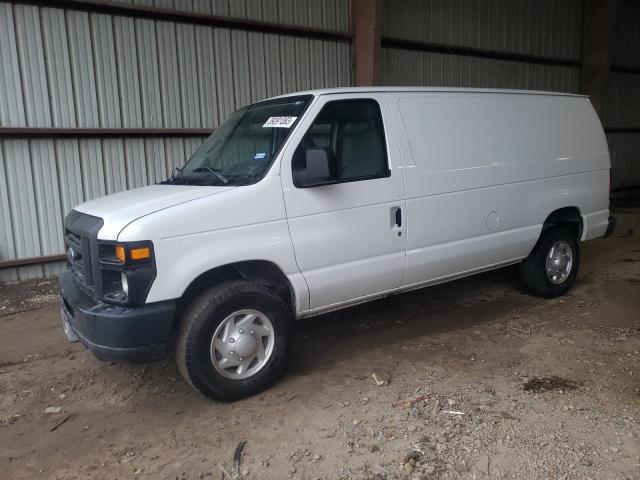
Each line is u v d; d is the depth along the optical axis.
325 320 5.75
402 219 4.72
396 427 3.63
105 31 7.72
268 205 4.06
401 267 4.77
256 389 4.12
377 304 6.23
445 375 4.37
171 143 8.49
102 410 4.11
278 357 4.20
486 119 5.37
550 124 5.95
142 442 3.64
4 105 7.18
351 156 4.51
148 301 3.69
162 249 3.69
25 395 4.40
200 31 8.52
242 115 5.02
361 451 3.39
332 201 4.34
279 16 9.33
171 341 3.87
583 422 3.60
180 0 8.25
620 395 3.94
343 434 3.58
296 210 4.18
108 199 4.44
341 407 3.93
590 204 6.33
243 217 3.97
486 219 5.32
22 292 7.16
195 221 3.80
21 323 6.10
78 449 3.60
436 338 5.19
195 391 4.32
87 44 7.61
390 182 4.63
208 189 4.12
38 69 7.33
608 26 14.23
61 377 4.70
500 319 5.65
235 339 3.98
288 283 4.25
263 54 9.22
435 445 3.40
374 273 4.61
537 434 3.48
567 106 6.20
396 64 11.12
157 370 4.73
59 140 7.60
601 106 14.76
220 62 8.77
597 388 4.06
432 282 5.14
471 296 6.45
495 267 5.66
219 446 3.53
